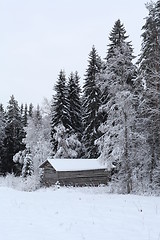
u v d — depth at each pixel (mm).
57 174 24609
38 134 38812
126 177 18562
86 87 34312
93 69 33094
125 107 17812
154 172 18234
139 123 18562
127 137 18000
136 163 18703
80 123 38500
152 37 18875
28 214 10328
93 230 8023
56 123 35375
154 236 7340
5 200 13516
